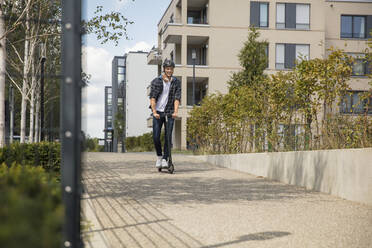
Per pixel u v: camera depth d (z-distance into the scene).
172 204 5.38
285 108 8.96
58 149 5.00
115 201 5.48
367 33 33.62
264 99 9.67
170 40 31.67
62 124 2.02
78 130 2.04
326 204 5.61
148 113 57.94
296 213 4.94
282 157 8.27
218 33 30.20
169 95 9.00
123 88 65.06
